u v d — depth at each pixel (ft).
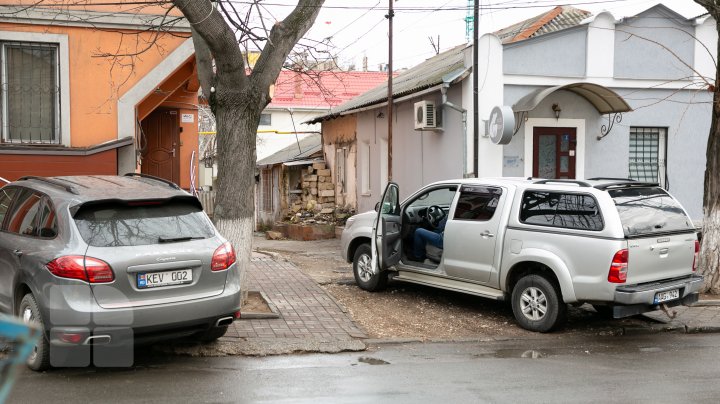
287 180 76.33
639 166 44.80
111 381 17.58
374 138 57.93
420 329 25.02
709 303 28.66
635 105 43.47
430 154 46.75
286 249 53.21
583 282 22.71
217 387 17.28
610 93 39.68
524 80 41.45
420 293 31.27
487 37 40.93
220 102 24.98
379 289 31.37
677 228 24.12
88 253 17.29
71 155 35.12
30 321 18.02
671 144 44.45
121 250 17.62
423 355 21.22
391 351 21.75
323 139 73.72
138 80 36.50
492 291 26.09
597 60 42.52
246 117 25.30
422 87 43.52
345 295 30.60
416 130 45.32
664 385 17.83
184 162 48.08
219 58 23.89
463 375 18.79
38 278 17.52
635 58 43.21
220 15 22.90
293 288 30.14
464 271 26.73
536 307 24.50
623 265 22.04
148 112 41.24
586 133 42.88
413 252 30.07
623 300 21.99
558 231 23.58
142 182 21.13
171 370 18.80
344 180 67.00
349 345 21.68
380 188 56.70
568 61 42.16
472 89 41.06
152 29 31.99
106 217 18.22
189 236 18.92
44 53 35.45
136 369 18.85
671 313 24.49
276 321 24.44
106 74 36.04
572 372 19.16
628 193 23.65
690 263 24.50
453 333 24.49
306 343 21.57
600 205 22.77
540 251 23.88
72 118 35.65
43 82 35.50
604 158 43.32
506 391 17.22
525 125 41.68
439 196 36.68
